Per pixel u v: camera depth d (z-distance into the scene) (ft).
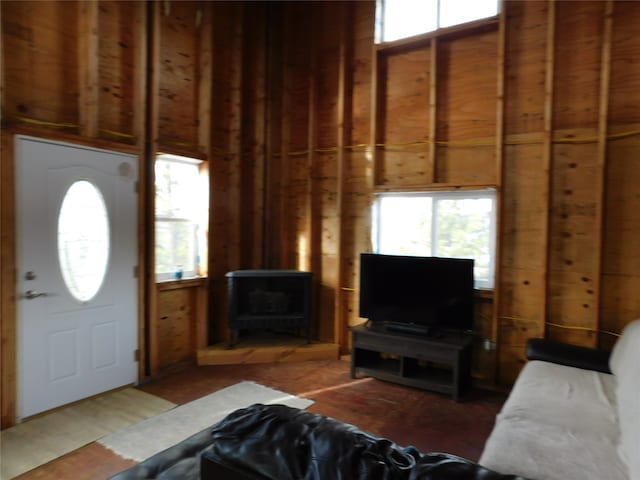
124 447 8.67
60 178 10.38
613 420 6.86
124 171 11.87
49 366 10.21
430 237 13.65
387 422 10.03
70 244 10.62
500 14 11.82
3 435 9.09
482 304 12.51
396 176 14.14
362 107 14.88
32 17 10.06
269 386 12.20
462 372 11.46
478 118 12.62
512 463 5.60
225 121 15.47
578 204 11.17
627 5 10.43
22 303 9.66
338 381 12.68
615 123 10.64
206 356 14.07
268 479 3.46
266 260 16.76
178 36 13.67
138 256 12.31
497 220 12.01
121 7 11.96
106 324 11.50
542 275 11.46
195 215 14.60
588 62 10.98
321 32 15.71
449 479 3.11
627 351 7.97
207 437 6.12
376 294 13.05
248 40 16.11
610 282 10.80
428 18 13.38
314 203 15.90
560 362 9.89
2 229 9.29
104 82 11.60
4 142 9.30
